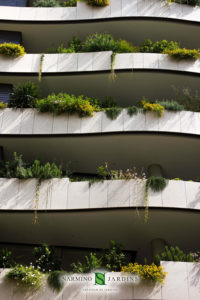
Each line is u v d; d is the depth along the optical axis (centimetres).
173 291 1109
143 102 1512
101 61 1644
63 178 1352
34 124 1484
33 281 1134
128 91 1692
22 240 1444
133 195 1294
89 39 1738
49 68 1656
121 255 1223
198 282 1126
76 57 1666
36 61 1680
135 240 1423
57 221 1355
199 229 1363
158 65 1619
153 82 1652
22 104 1529
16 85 1689
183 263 1153
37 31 1859
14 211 1304
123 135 1447
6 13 1822
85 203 1304
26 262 1427
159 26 1808
